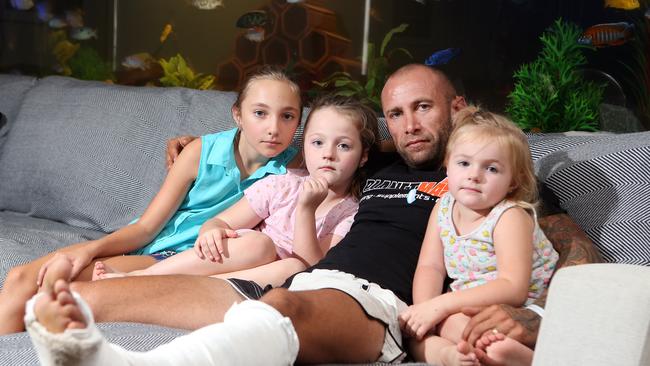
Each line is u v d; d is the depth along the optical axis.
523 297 1.74
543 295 1.77
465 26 4.18
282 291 1.61
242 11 4.97
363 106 2.29
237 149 2.51
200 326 1.87
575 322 1.38
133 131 2.91
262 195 2.33
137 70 5.37
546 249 1.86
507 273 1.76
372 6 4.50
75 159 2.95
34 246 2.56
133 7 5.38
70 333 1.19
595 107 3.50
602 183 2.10
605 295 1.36
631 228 2.02
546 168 2.19
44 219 3.00
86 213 2.88
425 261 1.95
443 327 1.77
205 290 1.90
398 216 2.09
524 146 1.86
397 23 4.42
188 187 2.51
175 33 5.24
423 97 2.22
